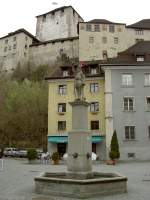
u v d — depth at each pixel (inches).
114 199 487.8
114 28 3668.8
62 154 1905.8
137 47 2057.1
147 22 3951.8
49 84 2000.5
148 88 1784.0
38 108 2906.0
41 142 2691.9
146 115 1756.9
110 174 624.4
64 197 503.2
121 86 1795.0
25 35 4461.1
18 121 2817.4
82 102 608.4
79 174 579.2
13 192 556.1
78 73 637.3
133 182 714.8
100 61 2054.6
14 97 3016.7
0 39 4645.7
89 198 495.8
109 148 1723.7
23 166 1304.1
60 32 4722.0
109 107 1772.9
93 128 1876.2
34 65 4301.2
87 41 3602.4
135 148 1717.5
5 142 2723.9
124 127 1748.3
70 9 4714.6
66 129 1919.3
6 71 4439.0
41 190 540.4
